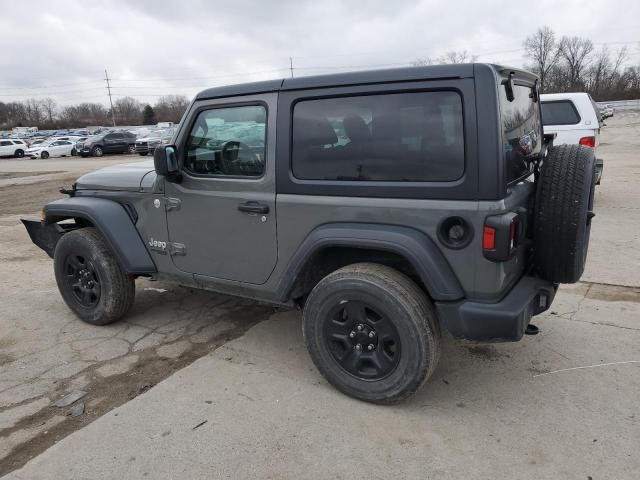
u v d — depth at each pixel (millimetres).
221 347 3943
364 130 2914
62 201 4398
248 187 3336
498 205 2598
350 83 2926
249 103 3297
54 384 3473
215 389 3330
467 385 3309
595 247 6270
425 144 2754
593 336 3926
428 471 2543
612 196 9586
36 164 28312
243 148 3369
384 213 2865
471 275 2725
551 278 3029
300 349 3881
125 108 110062
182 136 3641
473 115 2604
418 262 2768
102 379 3529
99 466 2637
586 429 2820
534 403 3086
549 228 2910
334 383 3199
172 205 3756
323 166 3061
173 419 3014
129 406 3160
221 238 3555
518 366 3521
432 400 3150
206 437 2840
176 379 3471
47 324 4492
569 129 8555
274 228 3275
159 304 4883
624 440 2719
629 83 79688
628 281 5059
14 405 3229
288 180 3166
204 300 4953
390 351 3021
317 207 3064
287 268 3256
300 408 3094
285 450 2719
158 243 3941
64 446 2797
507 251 2607
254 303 4844
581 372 3414
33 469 2627
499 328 2727
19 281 5812
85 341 4129
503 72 2770
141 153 31750
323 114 3035
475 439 2771
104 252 4168
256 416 3021
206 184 3533
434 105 2725
